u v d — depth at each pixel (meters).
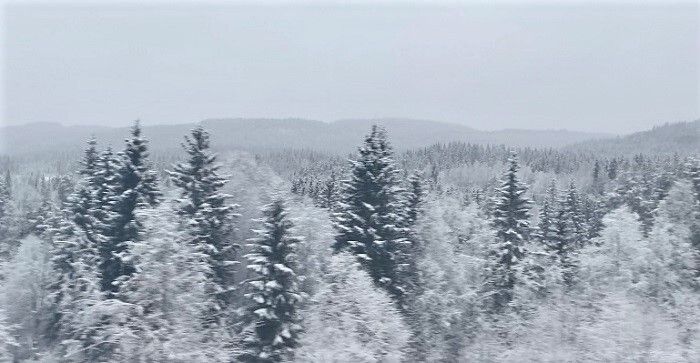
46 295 42.59
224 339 31.00
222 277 38.25
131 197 40.91
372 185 41.34
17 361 36.00
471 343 39.84
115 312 27.97
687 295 39.06
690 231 48.62
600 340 33.25
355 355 31.45
